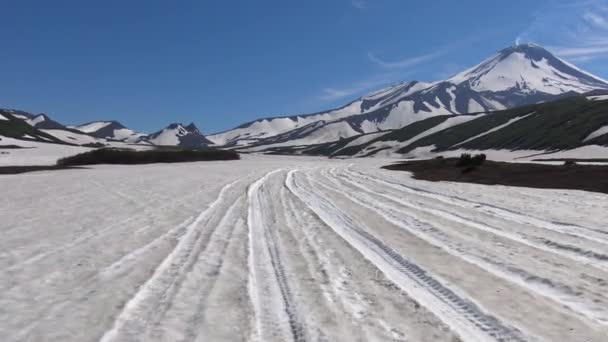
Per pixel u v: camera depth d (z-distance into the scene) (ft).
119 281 23.44
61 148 323.98
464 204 53.01
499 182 81.76
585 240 31.78
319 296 21.63
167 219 44.01
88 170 140.87
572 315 18.80
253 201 59.82
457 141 400.26
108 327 17.30
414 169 132.98
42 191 69.36
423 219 43.34
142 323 17.80
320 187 80.33
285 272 25.93
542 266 26.00
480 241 33.04
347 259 28.91
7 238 34.09
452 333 17.24
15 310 18.97
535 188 69.31
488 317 18.71
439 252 30.14
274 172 130.72
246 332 17.28
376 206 53.78
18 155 244.83
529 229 36.65
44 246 31.50
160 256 29.12
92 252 29.91
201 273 25.34
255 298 21.30
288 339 16.70
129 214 46.78
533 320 18.31
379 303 20.65
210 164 201.26
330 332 17.34
